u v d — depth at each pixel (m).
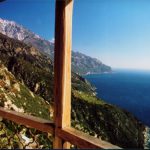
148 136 65.31
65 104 3.82
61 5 3.82
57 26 3.88
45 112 55.94
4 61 91.00
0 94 38.41
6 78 54.72
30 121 4.28
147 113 135.50
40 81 77.38
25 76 81.00
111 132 61.03
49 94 71.44
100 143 3.12
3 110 4.93
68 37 3.84
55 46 3.92
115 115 66.81
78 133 3.53
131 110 142.50
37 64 103.81
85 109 66.81
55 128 3.85
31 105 52.94
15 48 110.06
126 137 61.34
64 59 3.82
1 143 4.64
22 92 56.53
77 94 78.75
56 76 3.90
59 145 3.77
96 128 59.62
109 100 173.88
